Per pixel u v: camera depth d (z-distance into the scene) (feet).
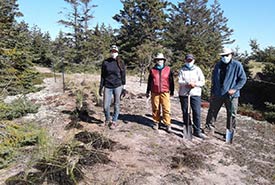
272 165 18.60
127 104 30.99
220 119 28.91
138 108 29.43
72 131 20.63
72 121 23.15
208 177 16.11
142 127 23.04
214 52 110.52
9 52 22.40
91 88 36.65
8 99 26.45
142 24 115.75
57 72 69.87
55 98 32.78
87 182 14.32
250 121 30.40
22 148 16.63
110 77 21.67
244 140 22.99
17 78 23.66
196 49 91.35
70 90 37.37
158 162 17.21
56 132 20.61
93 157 16.60
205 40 137.49
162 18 122.62
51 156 15.58
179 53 107.04
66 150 16.57
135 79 62.39
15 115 23.53
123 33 120.16
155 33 120.78
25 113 25.11
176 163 17.16
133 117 25.91
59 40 73.92
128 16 122.01
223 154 19.36
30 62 37.17
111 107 29.22
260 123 30.01
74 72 61.52
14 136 16.80
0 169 15.16
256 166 18.08
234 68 20.70
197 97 21.26
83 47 99.76
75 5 129.59
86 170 15.37
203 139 21.81
